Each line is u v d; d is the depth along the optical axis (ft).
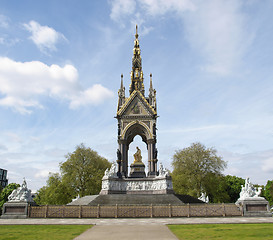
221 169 266.57
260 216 121.19
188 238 60.29
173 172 277.23
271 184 375.04
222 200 289.12
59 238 61.98
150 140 188.34
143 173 186.70
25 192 130.31
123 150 187.21
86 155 280.51
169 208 123.65
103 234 67.97
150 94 204.33
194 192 258.78
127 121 192.44
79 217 121.90
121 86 205.77
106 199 148.56
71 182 266.36
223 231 71.31
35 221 106.42
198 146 272.92
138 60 217.15
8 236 65.77
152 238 60.70
